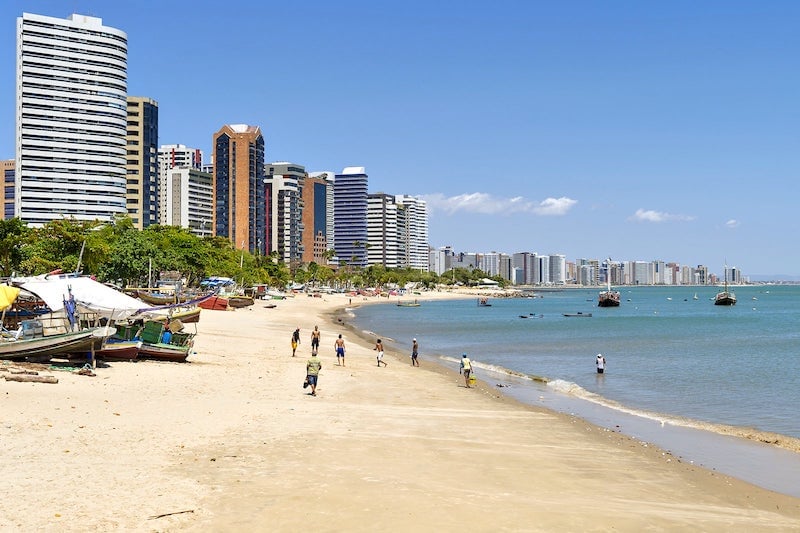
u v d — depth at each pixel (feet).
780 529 52.95
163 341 145.18
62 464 58.75
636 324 411.75
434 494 55.98
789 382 151.12
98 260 311.88
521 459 72.54
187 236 461.78
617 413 110.32
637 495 61.36
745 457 79.87
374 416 92.99
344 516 49.34
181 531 45.19
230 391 107.96
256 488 55.26
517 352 224.94
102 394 94.07
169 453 65.16
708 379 156.66
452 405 108.88
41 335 122.83
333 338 249.96
